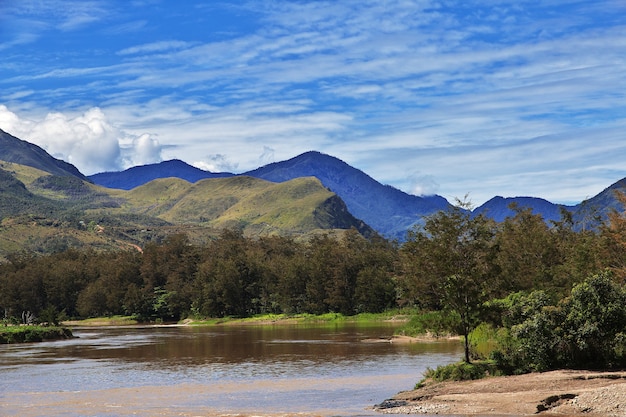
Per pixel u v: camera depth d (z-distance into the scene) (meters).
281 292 180.38
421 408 34.91
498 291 51.34
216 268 194.25
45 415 35.41
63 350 81.75
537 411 33.00
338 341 85.81
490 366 44.38
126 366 60.38
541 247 97.06
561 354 43.50
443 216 49.12
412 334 87.06
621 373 39.38
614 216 81.19
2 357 72.12
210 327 153.50
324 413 34.56
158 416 34.47
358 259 173.50
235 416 34.03
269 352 71.56
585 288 43.44
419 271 49.50
